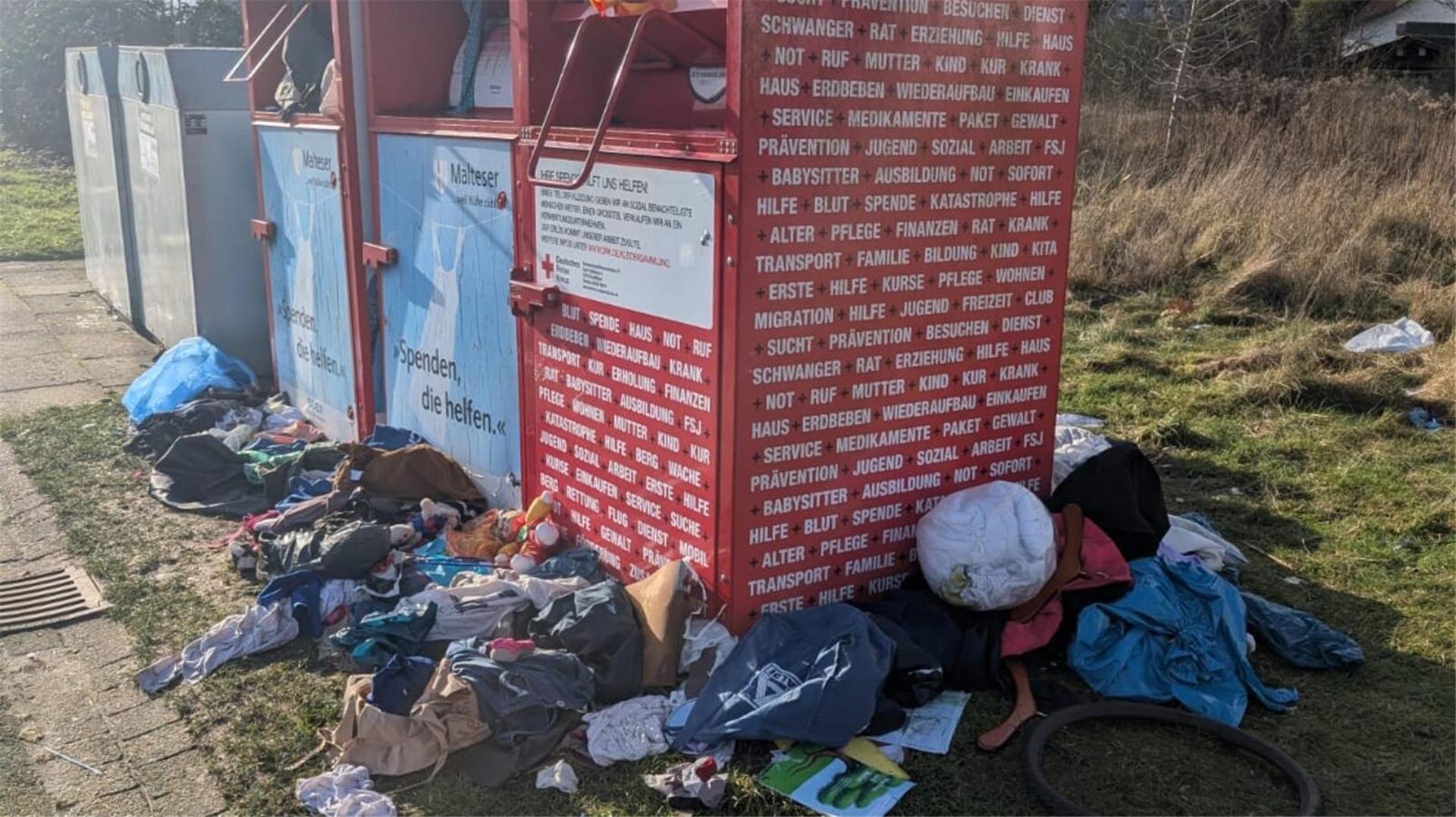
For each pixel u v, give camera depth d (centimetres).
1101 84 1784
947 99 396
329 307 632
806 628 379
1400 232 1046
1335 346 818
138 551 523
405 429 587
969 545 398
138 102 809
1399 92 1583
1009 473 450
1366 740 376
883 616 404
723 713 362
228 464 603
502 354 500
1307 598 471
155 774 364
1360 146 1263
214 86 735
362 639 412
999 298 428
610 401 436
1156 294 991
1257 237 1041
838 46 368
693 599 405
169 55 727
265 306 773
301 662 427
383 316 591
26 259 1252
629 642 390
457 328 529
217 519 562
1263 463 621
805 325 384
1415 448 635
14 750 376
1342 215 1052
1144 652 398
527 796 348
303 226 648
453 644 391
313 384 670
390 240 575
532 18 453
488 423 520
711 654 392
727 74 359
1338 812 341
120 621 461
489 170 488
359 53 571
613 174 414
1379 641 437
